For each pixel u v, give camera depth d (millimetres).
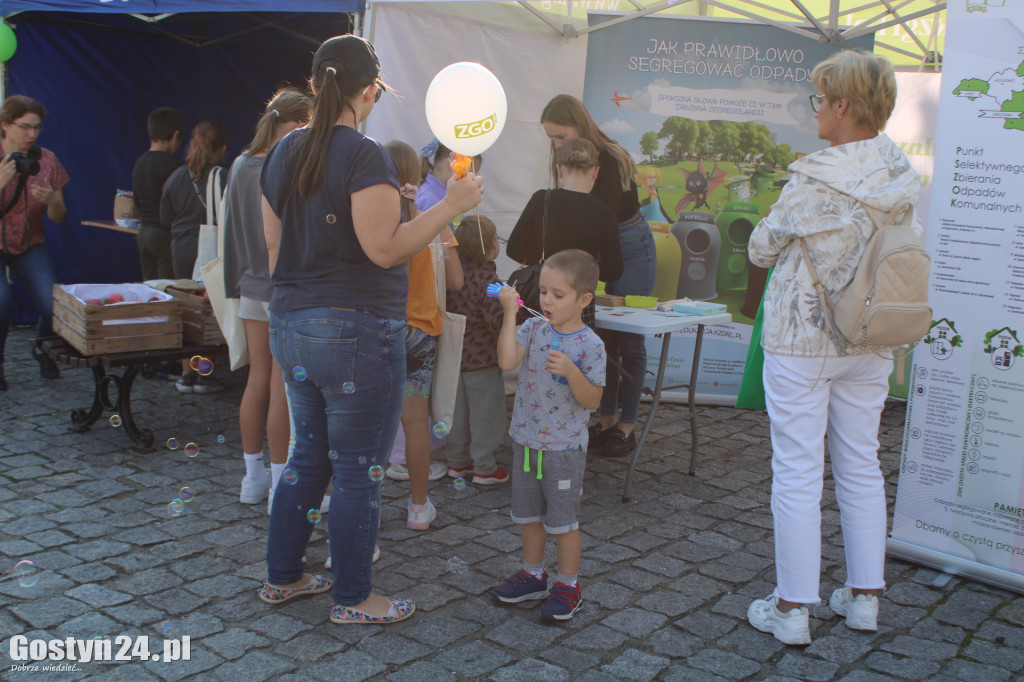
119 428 4621
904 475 3186
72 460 4105
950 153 2928
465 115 2234
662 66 5164
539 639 2623
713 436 4840
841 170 2475
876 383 2639
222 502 3656
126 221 6688
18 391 5238
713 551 3309
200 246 4605
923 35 6273
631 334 4402
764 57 5113
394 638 2604
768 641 2643
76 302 4180
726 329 5375
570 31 5309
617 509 3727
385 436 2545
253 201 3301
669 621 2758
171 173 5797
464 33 4902
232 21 7188
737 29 5105
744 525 3582
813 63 5078
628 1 5254
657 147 5227
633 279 4613
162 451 4289
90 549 3152
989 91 2832
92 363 4082
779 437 2625
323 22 7000
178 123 5867
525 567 2873
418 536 3379
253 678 2367
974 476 3027
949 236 2965
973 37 2840
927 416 3109
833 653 2580
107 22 6934
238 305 3594
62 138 6973
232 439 4535
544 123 4234
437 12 4754
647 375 5438
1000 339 2914
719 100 5164
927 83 5324
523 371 2793
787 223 2543
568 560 2744
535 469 2719
